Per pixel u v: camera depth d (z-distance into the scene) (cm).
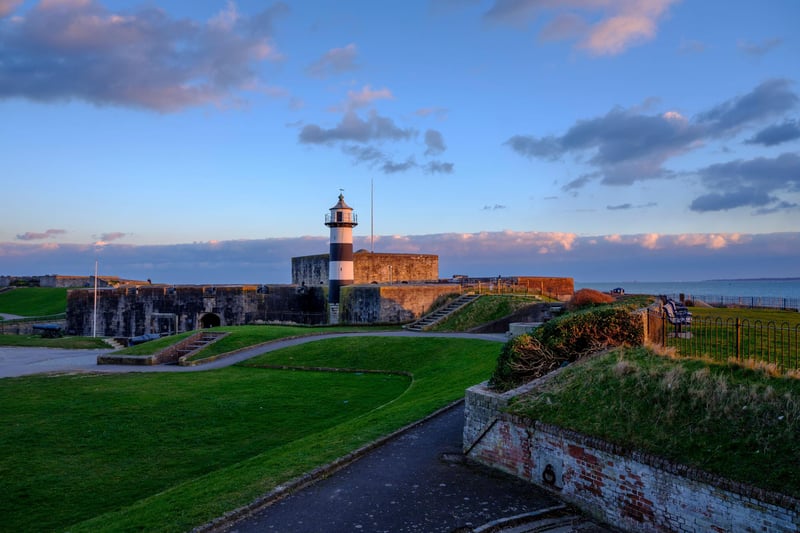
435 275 5784
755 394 817
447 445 1201
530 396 1073
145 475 1222
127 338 4722
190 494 962
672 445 782
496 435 1066
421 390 1850
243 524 830
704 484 710
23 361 3200
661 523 757
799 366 1265
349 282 4600
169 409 1814
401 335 3033
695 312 2977
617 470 823
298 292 5291
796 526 616
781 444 714
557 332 1275
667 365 1002
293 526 822
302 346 2948
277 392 2059
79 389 2188
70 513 1027
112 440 1481
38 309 7281
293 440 1458
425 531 803
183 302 5138
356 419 1499
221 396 2006
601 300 2138
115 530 820
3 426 1625
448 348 2536
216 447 1416
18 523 985
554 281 4769
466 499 916
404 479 1007
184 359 2880
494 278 4822
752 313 2939
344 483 991
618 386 971
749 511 662
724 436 765
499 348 2308
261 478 997
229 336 3322
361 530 806
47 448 1416
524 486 973
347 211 4538
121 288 5362
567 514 863
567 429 916
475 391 1155
